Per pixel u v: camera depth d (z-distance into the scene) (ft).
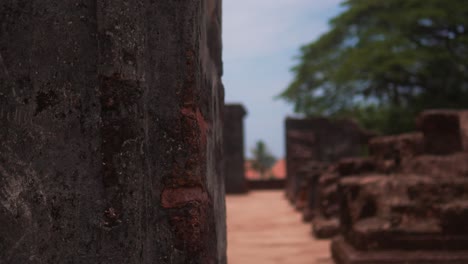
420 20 68.49
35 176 5.33
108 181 5.25
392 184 16.02
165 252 5.52
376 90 72.49
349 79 68.69
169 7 5.78
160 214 5.57
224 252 7.86
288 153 64.13
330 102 75.00
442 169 17.66
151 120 5.65
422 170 18.06
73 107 5.40
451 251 14.49
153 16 5.75
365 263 14.43
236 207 45.06
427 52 66.69
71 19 5.49
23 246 5.27
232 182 65.46
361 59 67.72
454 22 68.08
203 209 5.86
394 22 70.38
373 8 74.18
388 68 65.51
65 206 5.29
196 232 5.56
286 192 62.28
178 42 5.76
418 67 67.26
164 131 5.67
